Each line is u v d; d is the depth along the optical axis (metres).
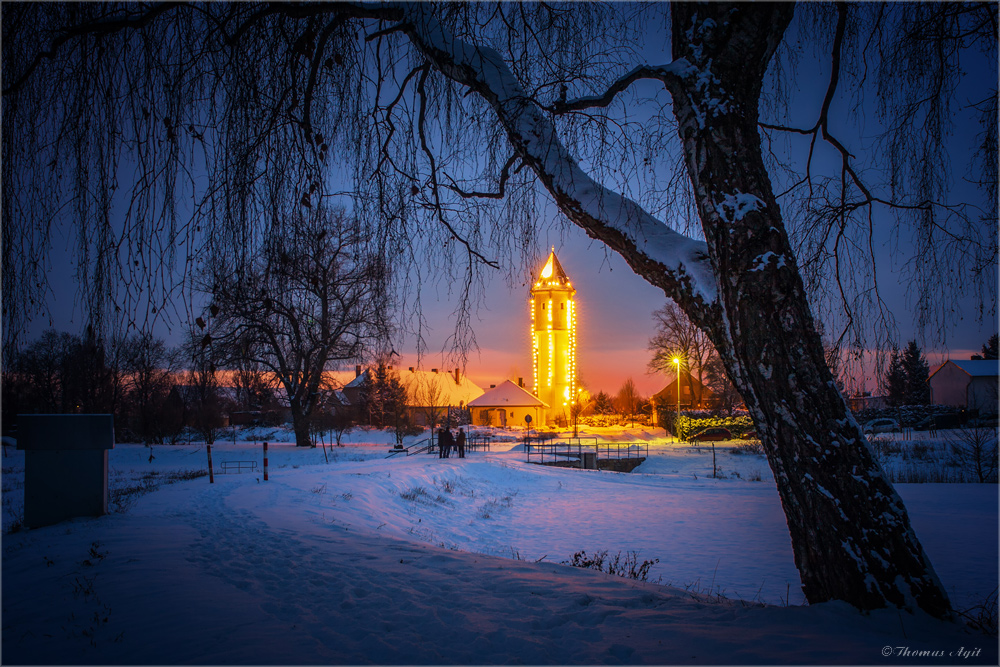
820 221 5.20
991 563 9.12
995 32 4.27
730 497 18.42
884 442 31.11
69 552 6.84
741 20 3.93
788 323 3.86
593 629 3.91
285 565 6.20
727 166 4.00
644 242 4.49
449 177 5.25
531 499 18.62
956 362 47.19
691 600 4.85
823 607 3.71
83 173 3.83
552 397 63.47
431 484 18.44
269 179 4.05
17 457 29.55
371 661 3.43
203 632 3.97
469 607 4.56
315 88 4.59
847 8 4.77
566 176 4.46
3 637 3.92
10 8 4.04
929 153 4.61
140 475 21.97
